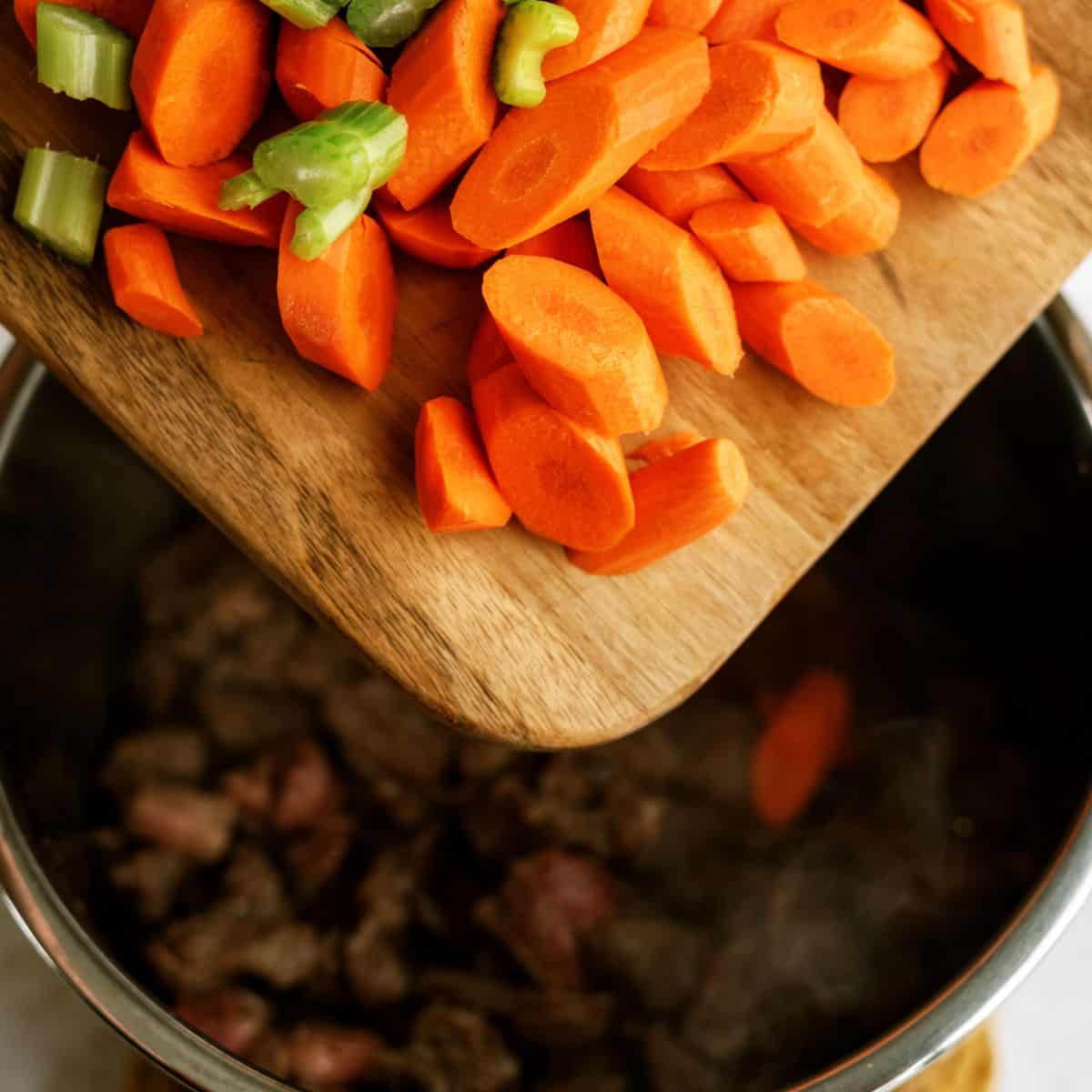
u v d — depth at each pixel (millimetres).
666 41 540
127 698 653
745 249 548
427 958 635
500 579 547
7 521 602
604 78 533
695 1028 622
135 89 537
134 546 651
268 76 546
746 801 652
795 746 656
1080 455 604
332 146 523
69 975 543
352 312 538
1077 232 569
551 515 543
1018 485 627
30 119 553
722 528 556
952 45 558
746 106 541
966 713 646
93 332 547
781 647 667
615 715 545
